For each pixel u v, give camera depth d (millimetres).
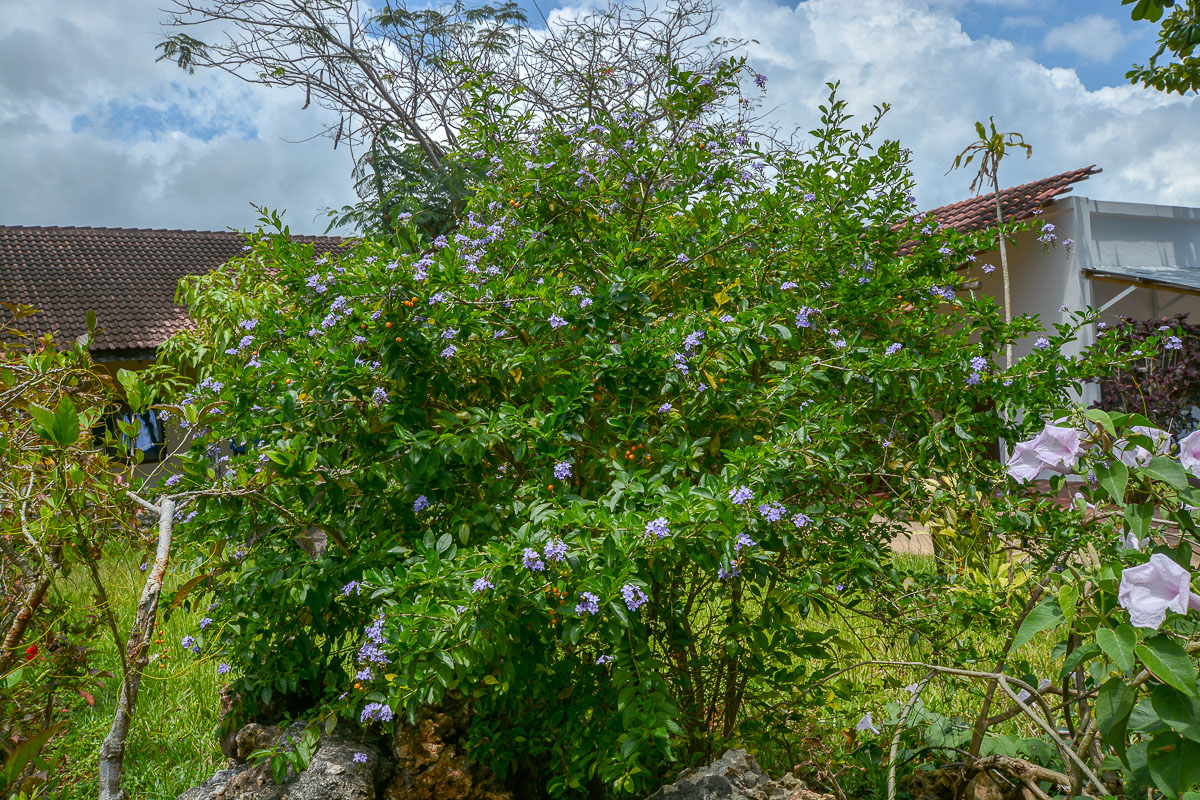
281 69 6766
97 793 3266
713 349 2824
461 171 6461
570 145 3951
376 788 2709
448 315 2744
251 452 2850
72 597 4105
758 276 3539
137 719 3824
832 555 2846
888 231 3721
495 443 2723
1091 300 10062
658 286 3377
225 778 2715
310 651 2859
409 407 2779
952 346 3203
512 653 2359
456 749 2795
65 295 12812
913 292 3729
